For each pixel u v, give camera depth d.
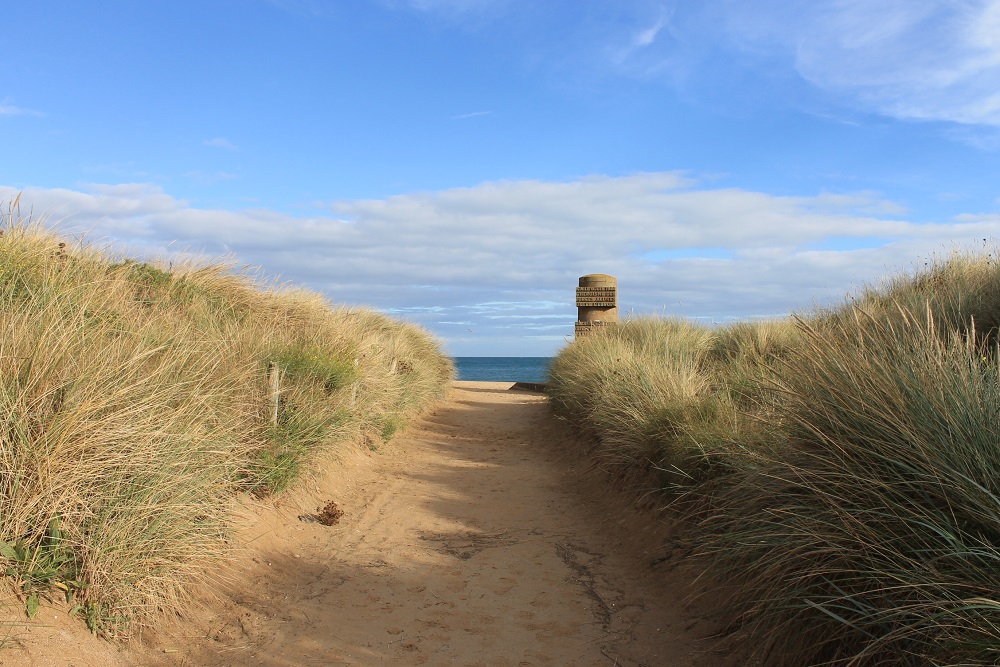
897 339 3.61
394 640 3.71
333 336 8.95
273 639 3.61
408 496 6.86
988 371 3.17
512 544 5.46
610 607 4.22
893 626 2.62
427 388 12.71
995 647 2.19
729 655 3.39
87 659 2.94
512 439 10.74
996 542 2.56
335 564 4.86
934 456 2.79
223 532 4.34
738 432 4.91
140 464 3.62
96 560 3.22
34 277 5.41
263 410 5.96
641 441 6.30
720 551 3.80
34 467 3.22
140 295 7.41
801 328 4.02
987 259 8.89
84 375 3.66
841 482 3.07
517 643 3.72
